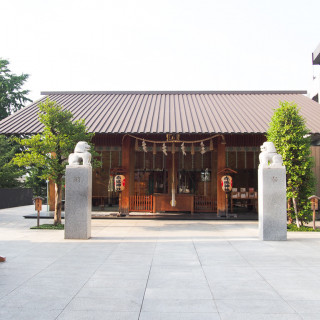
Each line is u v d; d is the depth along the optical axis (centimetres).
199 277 588
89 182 1017
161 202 1622
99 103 1903
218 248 852
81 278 582
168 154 1777
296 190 1204
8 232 1129
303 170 1185
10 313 428
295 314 426
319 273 619
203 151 1551
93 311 434
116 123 1573
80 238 987
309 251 816
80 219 991
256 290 520
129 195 1733
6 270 634
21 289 522
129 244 905
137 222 1434
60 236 1039
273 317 417
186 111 1745
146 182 1775
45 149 1197
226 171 1557
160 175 1783
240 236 1051
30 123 1598
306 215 1221
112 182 1736
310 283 557
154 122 1577
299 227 1206
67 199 996
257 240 973
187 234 1091
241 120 1595
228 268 650
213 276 595
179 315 422
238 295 496
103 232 1137
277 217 975
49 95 2084
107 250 823
